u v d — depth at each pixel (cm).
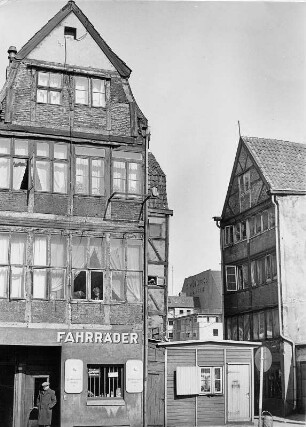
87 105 2228
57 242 2127
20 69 2177
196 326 4038
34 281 2084
